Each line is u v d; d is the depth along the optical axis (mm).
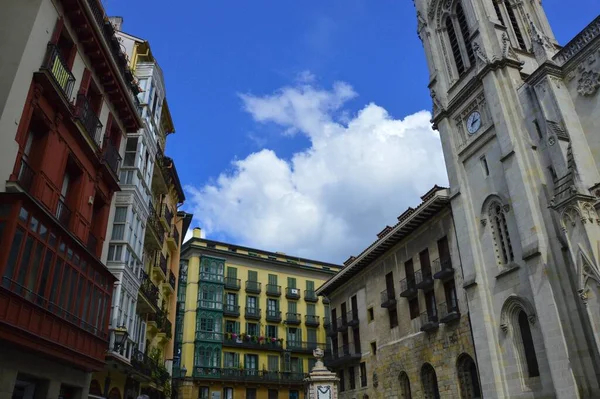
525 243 26469
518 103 29234
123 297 23656
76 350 16078
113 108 22672
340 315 49906
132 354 24797
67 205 18172
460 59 36625
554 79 27156
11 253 12773
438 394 33812
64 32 17984
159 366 32438
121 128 23734
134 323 25469
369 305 44250
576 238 22234
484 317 29031
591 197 22516
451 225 34438
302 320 63562
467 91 33531
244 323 59125
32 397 15289
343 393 46438
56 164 16812
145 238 31453
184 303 57344
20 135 14664
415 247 38438
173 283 39750
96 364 17891
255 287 61531
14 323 12711
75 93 18625
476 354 29266
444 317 32500
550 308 24219
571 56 26953
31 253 13656
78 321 16516
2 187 13648
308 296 65438
